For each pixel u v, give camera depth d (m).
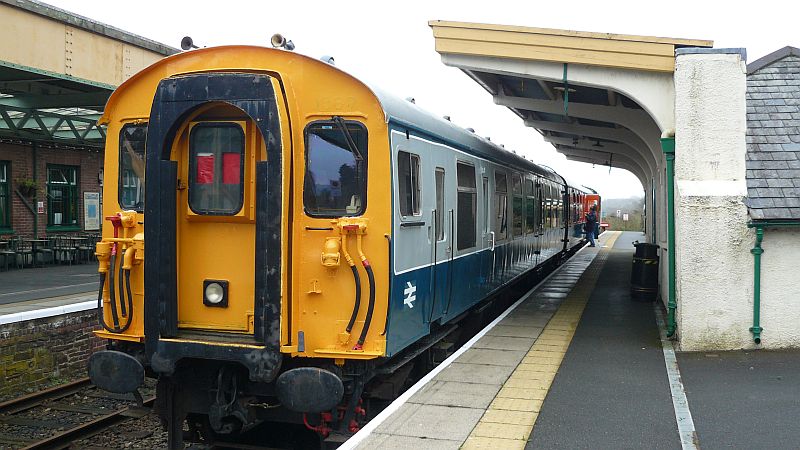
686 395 7.21
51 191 20.95
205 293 6.45
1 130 17.95
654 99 9.81
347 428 6.41
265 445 7.45
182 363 6.52
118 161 6.84
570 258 25.62
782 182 9.00
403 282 6.75
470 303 9.73
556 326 11.14
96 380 6.55
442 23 10.23
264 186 6.06
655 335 10.34
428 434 6.02
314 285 6.27
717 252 8.95
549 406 6.85
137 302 6.58
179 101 6.20
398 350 6.71
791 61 10.69
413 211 7.10
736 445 5.81
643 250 13.88
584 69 9.98
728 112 8.98
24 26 12.45
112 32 14.44
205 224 6.47
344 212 6.34
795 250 8.83
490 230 10.85
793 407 6.79
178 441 6.59
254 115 6.05
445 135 8.38
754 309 8.89
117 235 6.75
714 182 9.03
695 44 9.46
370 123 6.34
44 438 8.31
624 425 6.30
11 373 9.97
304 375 5.98
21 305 11.85
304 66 6.38
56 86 14.91
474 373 8.12
